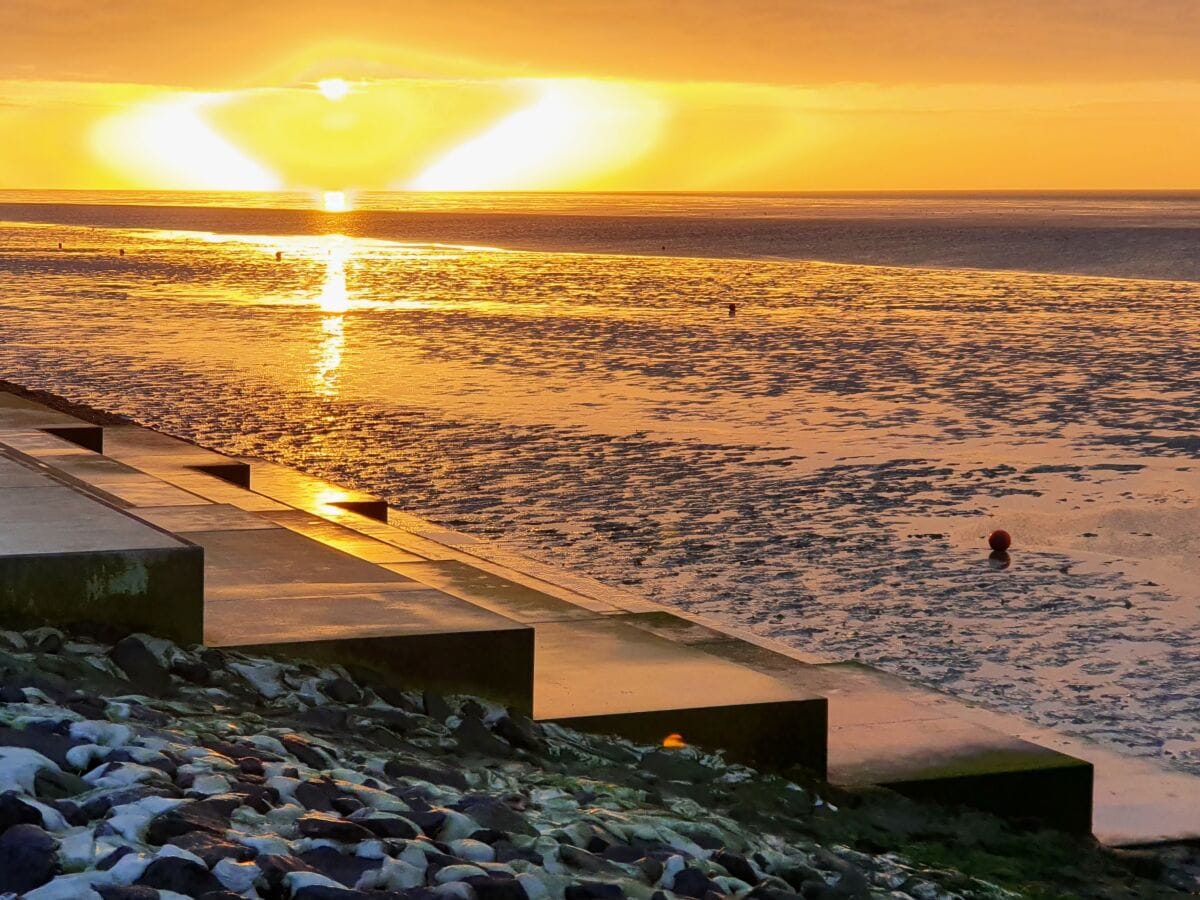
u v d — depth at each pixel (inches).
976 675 450.9
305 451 802.2
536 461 787.4
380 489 706.8
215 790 183.9
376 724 244.8
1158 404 1031.6
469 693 276.5
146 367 1155.9
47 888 150.9
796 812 273.4
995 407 1012.5
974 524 661.9
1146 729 407.5
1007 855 290.2
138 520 277.7
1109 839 325.4
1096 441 880.9
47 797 172.9
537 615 357.7
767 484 739.4
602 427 901.8
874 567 581.9
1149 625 511.2
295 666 260.2
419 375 1138.0
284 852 168.7
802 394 1066.7
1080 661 469.1
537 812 215.2
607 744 280.8
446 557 458.9
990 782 316.5
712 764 285.9
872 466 791.1
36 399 697.6
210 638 264.4
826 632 492.7
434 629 275.9
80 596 251.1
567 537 617.3
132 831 165.2
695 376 1162.0
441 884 170.6
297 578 309.4
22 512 281.1
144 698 227.6
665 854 203.8
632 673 315.9
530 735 267.0
